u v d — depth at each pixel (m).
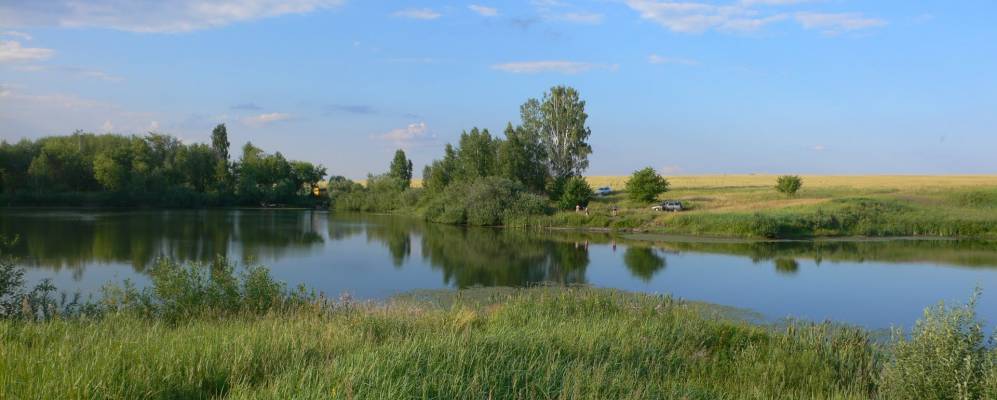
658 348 11.81
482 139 86.75
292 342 9.84
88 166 89.25
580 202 76.12
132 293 15.55
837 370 11.81
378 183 107.75
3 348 8.45
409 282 30.20
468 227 68.12
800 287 29.53
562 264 37.41
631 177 81.00
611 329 12.47
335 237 53.50
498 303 20.97
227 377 8.24
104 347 8.85
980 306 24.84
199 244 45.00
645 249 46.12
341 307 15.87
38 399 6.70
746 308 24.25
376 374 7.90
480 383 8.20
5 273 15.88
